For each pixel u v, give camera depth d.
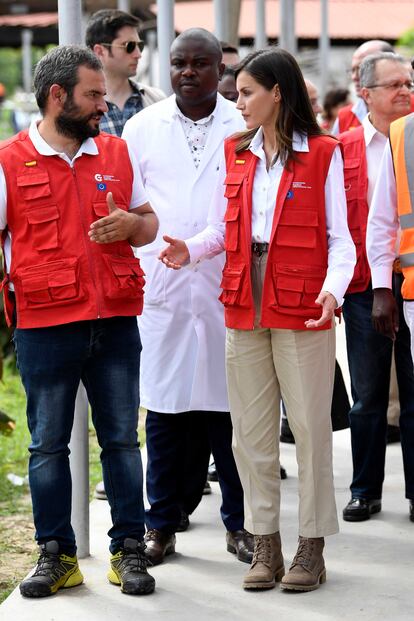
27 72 23.72
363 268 6.26
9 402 10.38
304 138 5.18
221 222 5.52
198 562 5.74
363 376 6.34
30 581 5.27
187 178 5.87
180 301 5.85
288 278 5.13
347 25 25.02
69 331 5.10
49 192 5.03
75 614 5.08
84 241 5.07
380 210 5.75
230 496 5.82
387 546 5.93
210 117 5.90
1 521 7.05
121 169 5.22
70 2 5.55
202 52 5.77
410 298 5.44
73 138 5.09
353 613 5.02
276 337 5.22
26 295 5.07
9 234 5.15
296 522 6.37
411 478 6.34
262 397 5.31
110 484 5.37
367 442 6.40
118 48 7.24
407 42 24.97
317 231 5.16
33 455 5.27
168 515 5.79
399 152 5.50
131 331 5.28
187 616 5.03
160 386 5.85
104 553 5.90
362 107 8.62
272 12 24.39
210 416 5.84
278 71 5.10
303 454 5.27
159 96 7.52
